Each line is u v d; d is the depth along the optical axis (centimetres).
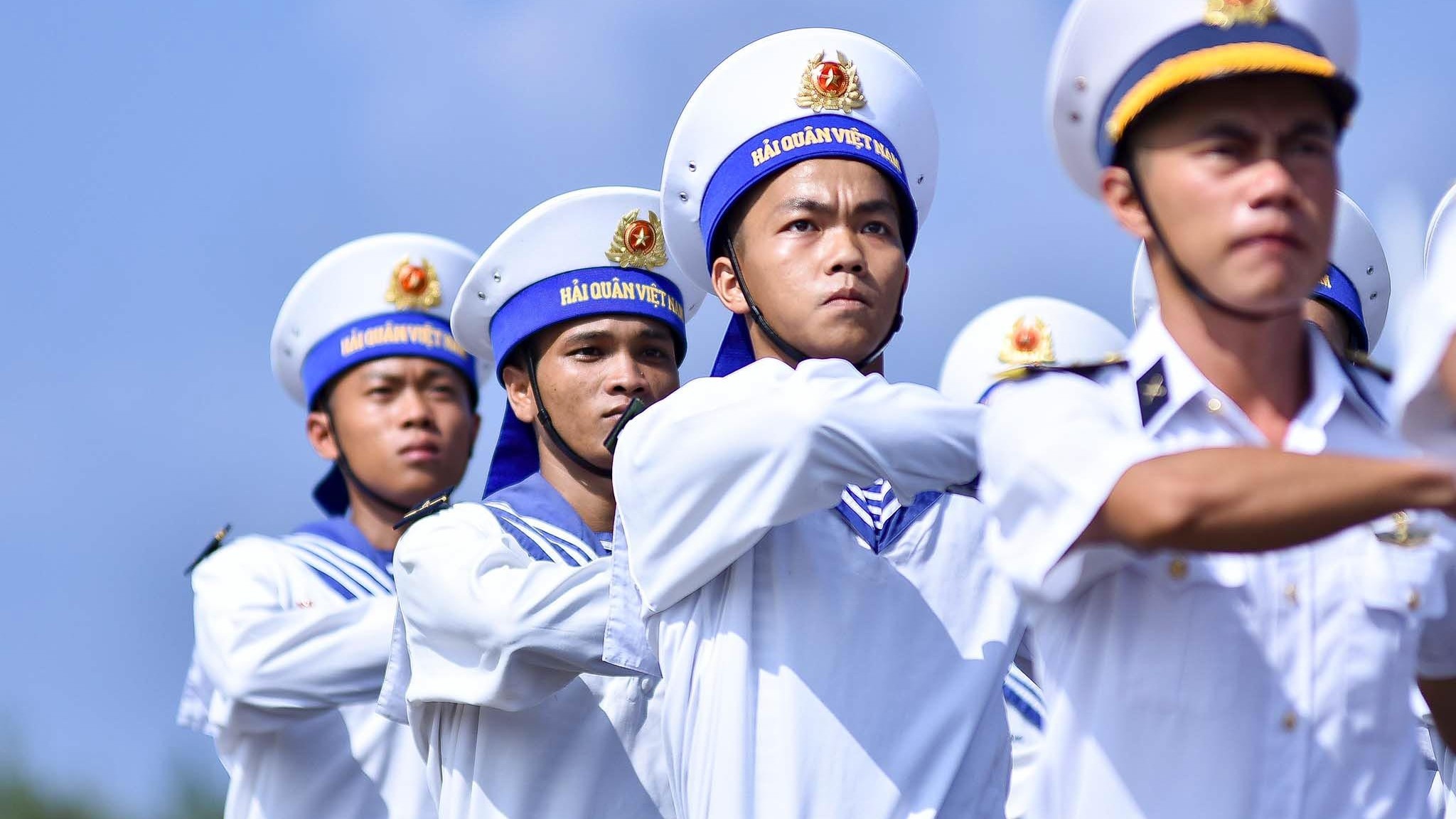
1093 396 877
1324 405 882
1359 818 850
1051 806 898
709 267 1295
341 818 1756
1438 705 977
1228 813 848
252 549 1831
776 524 1113
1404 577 859
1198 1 893
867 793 1129
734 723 1138
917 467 1077
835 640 1152
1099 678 879
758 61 1271
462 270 2025
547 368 1577
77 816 3756
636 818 1440
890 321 1244
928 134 1326
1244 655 853
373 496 1959
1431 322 753
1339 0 904
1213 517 776
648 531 1159
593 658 1373
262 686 1661
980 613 1195
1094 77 941
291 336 2034
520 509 1523
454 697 1423
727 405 1107
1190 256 861
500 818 1440
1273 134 853
